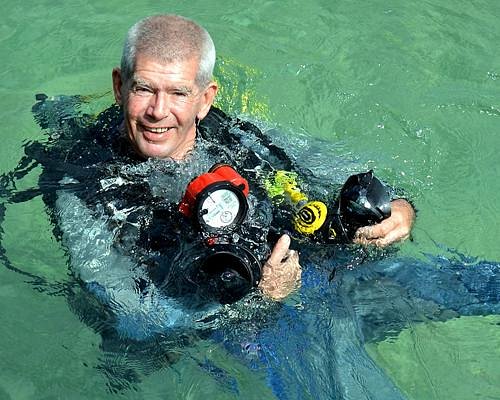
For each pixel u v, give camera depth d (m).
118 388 2.58
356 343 2.69
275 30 4.53
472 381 2.68
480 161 3.64
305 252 2.70
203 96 2.84
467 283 2.90
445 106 3.97
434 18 4.71
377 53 4.38
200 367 2.63
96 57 4.27
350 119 3.84
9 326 2.76
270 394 2.55
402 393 2.61
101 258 2.67
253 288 2.46
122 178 2.76
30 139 3.46
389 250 2.87
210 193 2.42
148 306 2.62
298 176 3.03
